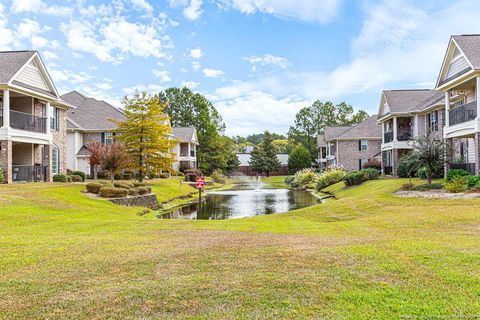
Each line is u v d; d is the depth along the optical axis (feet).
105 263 18.69
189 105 200.44
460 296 13.42
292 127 247.91
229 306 12.94
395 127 95.30
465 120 57.26
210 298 13.70
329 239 25.45
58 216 38.73
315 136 238.07
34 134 66.95
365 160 143.84
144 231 30.78
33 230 30.17
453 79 57.98
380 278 15.60
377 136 141.69
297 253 20.52
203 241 25.22
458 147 70.03
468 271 16.19
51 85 73.56
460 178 50.49
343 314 12.10
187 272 17.07
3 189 52.42
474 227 28.58
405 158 63.41
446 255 18.93
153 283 15.44
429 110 85.81
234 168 219.41
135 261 19.07
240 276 16.29
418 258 18.51
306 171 141.18
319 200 83.05
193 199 90.79
